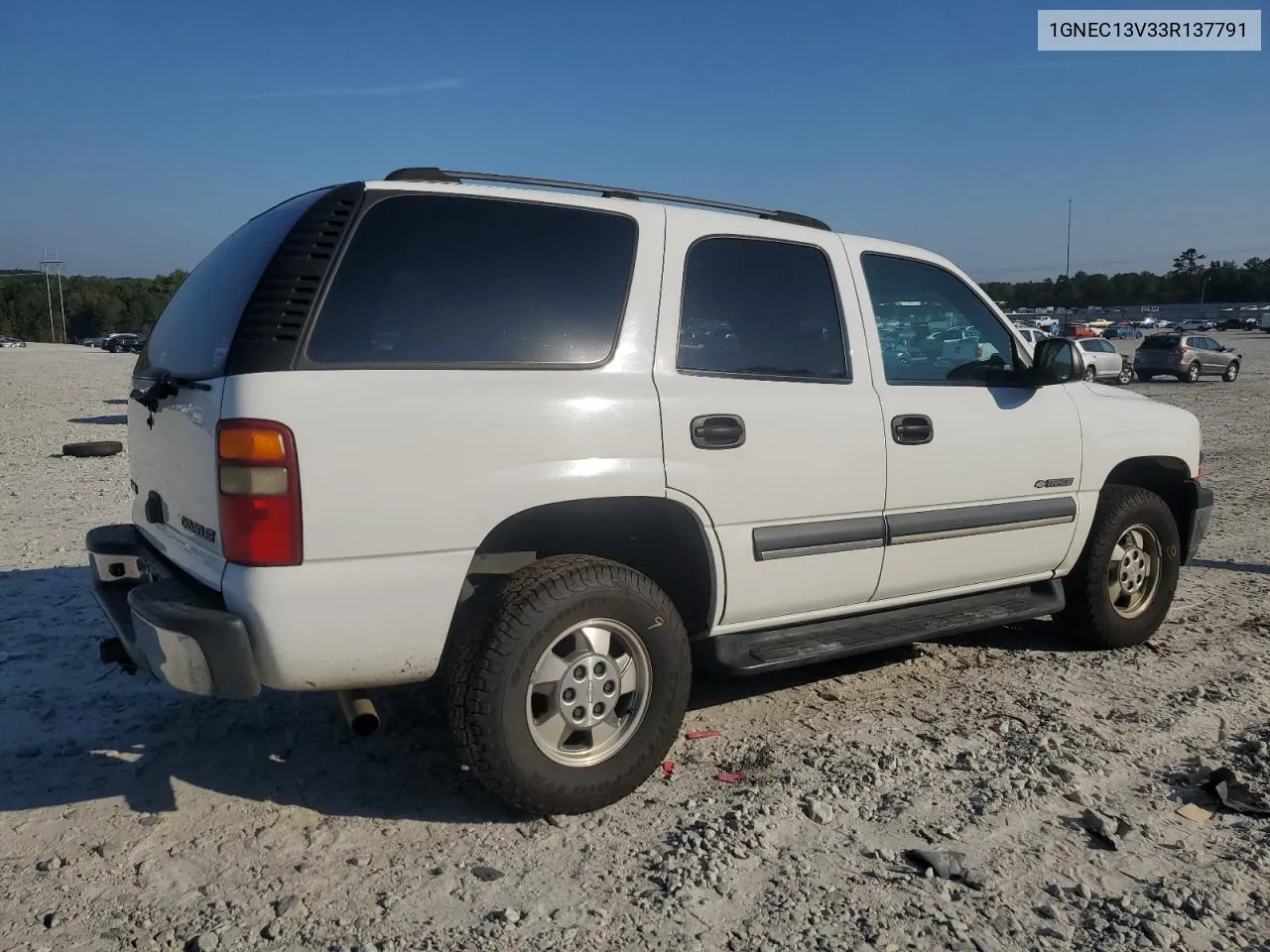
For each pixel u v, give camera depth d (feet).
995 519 14.88
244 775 12.21
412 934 9.10
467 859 10.39
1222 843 10.97
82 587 20.10
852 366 13.60
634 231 12.01
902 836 10.96
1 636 17.04
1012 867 10.39
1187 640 18.10
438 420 10.21
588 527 12.63
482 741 10.51
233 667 9.62
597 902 9.62
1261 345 192.85
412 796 11.73
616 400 11.28
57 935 9.05
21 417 60.70
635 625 11.29
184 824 11.05
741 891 9.85
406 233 10.65
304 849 10.56
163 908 9.49
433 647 10.37
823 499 13.01
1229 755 13.15
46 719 13.74
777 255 13.24
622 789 11.39
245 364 9.71
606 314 11.59
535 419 10.75
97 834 10.83
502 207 11.29
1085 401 16.35
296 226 10.41
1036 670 16.33
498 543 12.12
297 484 9.59
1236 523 29.30
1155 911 9.64
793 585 12.93
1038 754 13.05
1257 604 20.53
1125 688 15.57
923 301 14.79
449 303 10.69
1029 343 16.14
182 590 10.55
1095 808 11.66
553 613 10.67
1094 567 16.60
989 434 14.78
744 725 13.92
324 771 12.36
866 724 13.99
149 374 12.64
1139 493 16.99
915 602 14.65
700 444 11.85
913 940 9.12
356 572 9.90
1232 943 9.21
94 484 34.04
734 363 12.53
